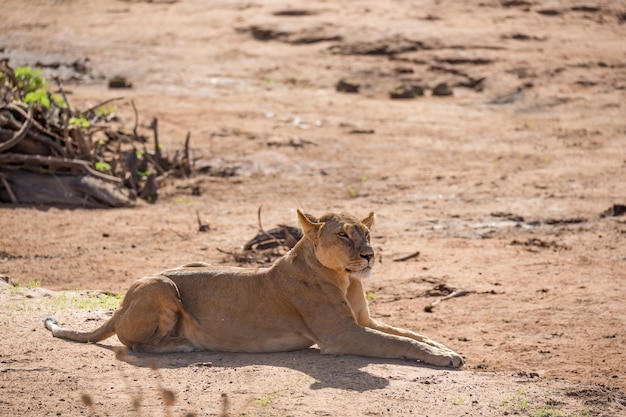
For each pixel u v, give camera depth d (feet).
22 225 56.80
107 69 113.60
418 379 25.29
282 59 119.75
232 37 131.34
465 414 22.84
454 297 42.29
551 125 90.27
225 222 59.41
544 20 137.18
